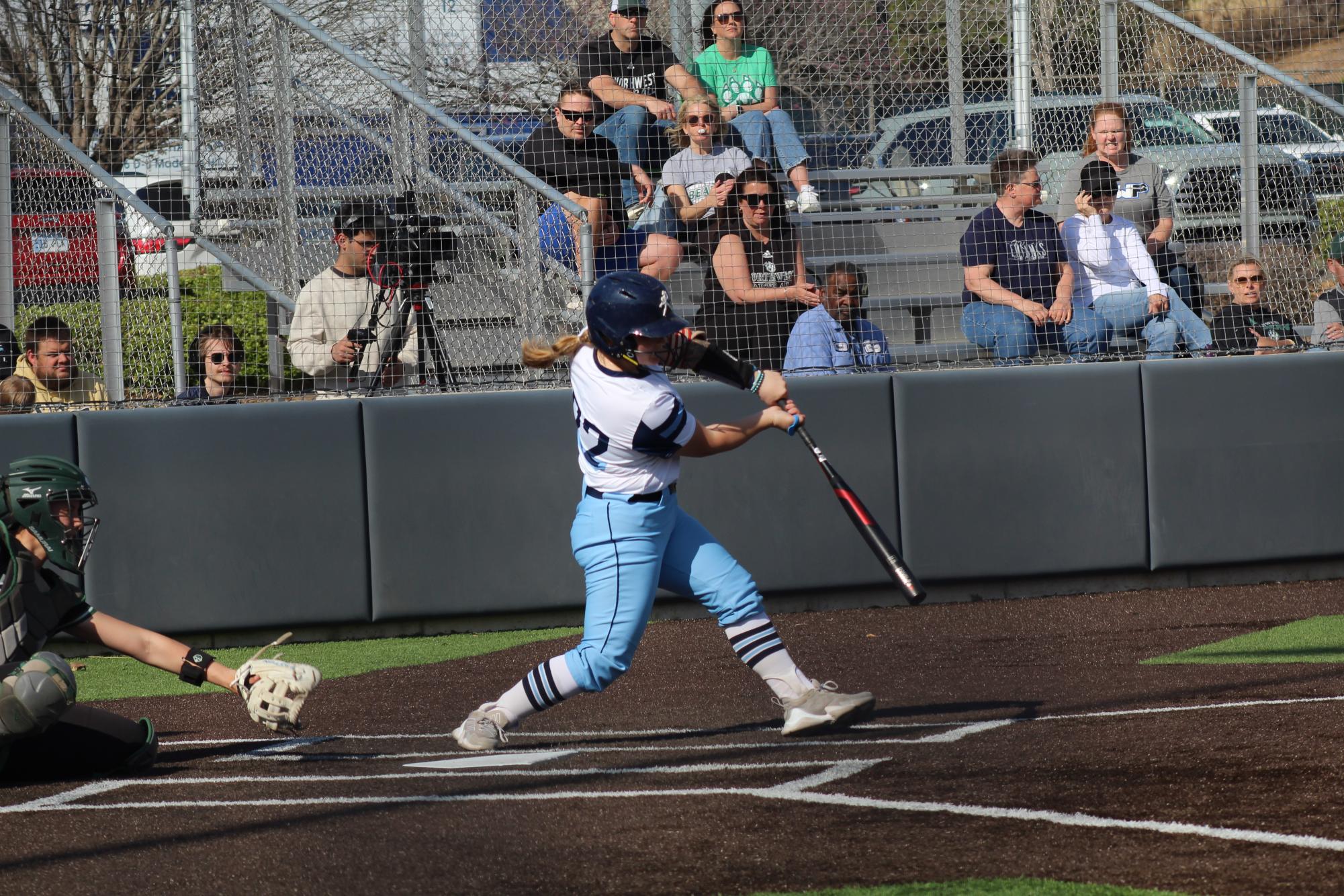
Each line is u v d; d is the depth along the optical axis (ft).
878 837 42.78
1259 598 92.63
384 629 92.38
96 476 88.53
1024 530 95.66
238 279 115.75
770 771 51.70
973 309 99.30
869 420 94.12
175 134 146.51
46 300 96.37
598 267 101.55
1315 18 118.21
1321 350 100.17
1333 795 45.06
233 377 94.94
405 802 49.01
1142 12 119.34
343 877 40.91
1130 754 51.83
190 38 114.52
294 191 111.34
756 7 115.55
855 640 84.17
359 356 94.73
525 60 113.09
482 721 56.34
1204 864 39.01
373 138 111.86
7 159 96.32
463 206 105.91
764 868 40.29
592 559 55.88
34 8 139.33
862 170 118.21
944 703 64.85
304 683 56.59
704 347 56.18
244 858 42.91
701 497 93.30
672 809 46.62
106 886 40.73
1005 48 118.52
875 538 57.36
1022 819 43.96
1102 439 95.81
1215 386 96.48
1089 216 100.63
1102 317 99.60
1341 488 97.86
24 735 52.24
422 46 112.78
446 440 91.20
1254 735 53.78
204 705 72.95
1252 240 112.68
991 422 95.09
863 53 117.70
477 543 91.66
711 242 97.81
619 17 108.27
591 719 65.10
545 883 39.75
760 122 111.65
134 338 96.73
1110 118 104.47
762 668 57.88
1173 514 96.53
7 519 55.36
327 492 90.38
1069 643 80.02
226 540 89.71
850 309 97.04
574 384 55.16
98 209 95.14
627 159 105.70
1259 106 117.91
